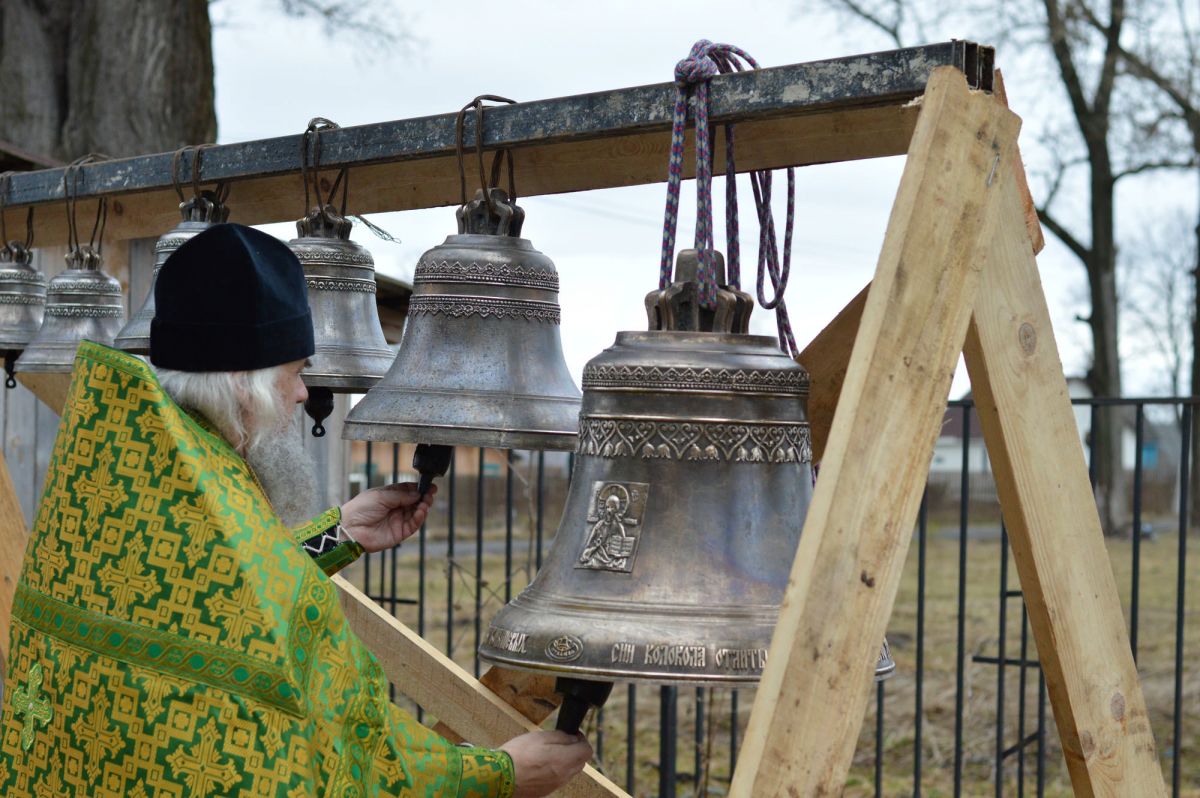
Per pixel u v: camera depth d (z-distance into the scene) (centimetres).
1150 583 1323
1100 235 2269
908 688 804
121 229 347
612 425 193
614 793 269
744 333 195
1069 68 2152
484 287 231
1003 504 195
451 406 225
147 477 183
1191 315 2625
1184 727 726
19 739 190
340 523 238
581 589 189
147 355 286
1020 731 476
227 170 272
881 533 171
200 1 884
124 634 179
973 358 189
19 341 353
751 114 193
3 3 852
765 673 165
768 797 162
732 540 188
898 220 174
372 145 246
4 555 316
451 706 280
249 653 175
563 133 217
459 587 1094
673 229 195
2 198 326
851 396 170
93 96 844
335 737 180
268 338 193
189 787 172
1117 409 2303
